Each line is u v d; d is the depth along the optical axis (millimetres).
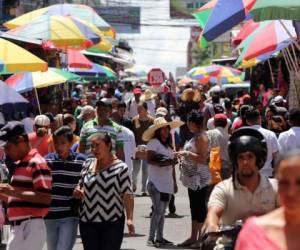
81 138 19359
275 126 21594
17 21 30078
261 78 39375
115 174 13828
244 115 19016
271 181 10023
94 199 13836
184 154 19328
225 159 19688
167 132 19625
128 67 89125
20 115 24312
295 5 15438
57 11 31281
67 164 14453
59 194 14438
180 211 25703
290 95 25391
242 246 6578
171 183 19781
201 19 23281
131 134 22984
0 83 20141
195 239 19672
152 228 19891
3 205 18328
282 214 6684
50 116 21812
